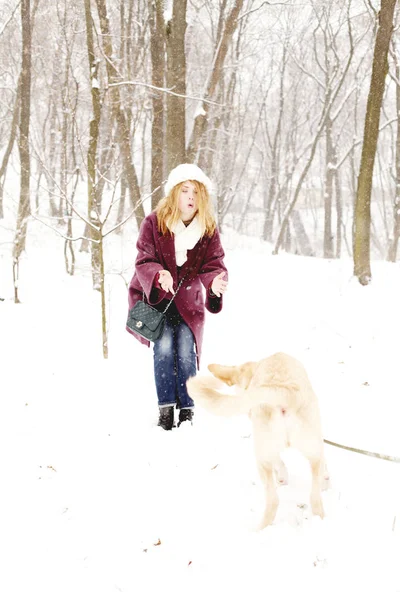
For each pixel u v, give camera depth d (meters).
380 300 7.72
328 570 2.47
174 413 4.53
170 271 4.21
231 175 22.73
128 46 12.57
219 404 2.82
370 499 3.12
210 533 2.81
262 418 2.84
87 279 9.91
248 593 2.35
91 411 4.46
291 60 25.42
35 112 21.20
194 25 17.61
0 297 8.21
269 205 28.27
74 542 2.76
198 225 4.17
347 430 4.14
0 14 15.66
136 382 5.15
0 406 4.50
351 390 4.94
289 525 2.84
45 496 3.19
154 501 3.14
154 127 10.73
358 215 8.63
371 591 2.33
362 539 2.69
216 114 16.50
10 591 2.41
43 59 17.31
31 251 13.02
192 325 4.28
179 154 9.80
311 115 31.44
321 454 2.89
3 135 20.98
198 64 19.67
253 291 9.04
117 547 2.71
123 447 3.81
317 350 6.13
